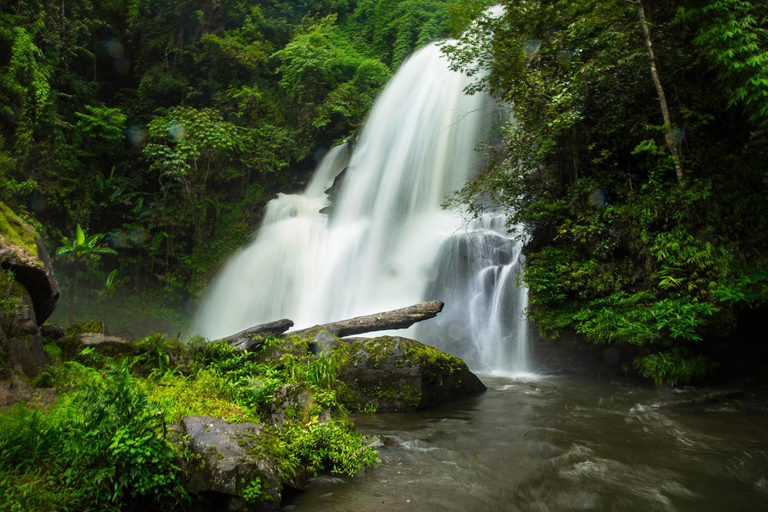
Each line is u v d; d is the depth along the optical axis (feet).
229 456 11.54
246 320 51.75
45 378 15.62
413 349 22.06
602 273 28.91
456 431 18.15
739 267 25.11
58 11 58.49
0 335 15.03
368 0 90.53
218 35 77.36
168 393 16.29
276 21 81.56
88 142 58.80
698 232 26.84
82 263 52.34
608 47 29.66
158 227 58.85
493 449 16.16
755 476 13.91
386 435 17.52
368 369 21.63
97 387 12.17
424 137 52.31
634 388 25.79
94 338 20.11
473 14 35.12
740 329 26.09
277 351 22.66
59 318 48.91
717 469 14.42
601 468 14.49
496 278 34.99
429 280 38.93
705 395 22.53
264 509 11.27
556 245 32.55
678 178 27.55
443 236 40.75
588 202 30.35
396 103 58.23
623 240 29.40
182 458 11.78
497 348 33.42
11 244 17.07
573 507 11.98
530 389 25.62
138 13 73.26
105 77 74.02
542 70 33.45
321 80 70.23
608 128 30.45
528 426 18.81
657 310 25.50
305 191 65.46
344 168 60.64
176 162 55.42
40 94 49.19
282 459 12.60
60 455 10.99
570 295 30.45
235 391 17.67
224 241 58.90
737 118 28.81
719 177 27.58
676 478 13.75
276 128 66.54
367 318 26.22
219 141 58.18
